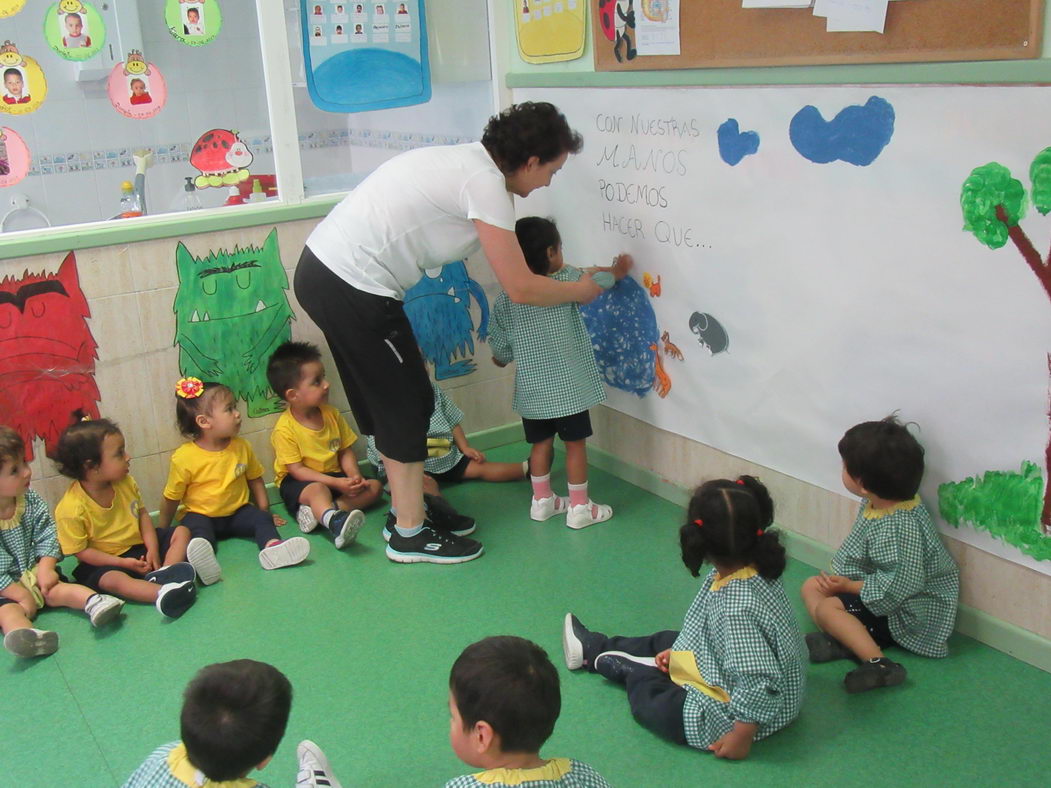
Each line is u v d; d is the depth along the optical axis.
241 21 3.94
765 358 2.68
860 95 2.23
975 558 2.29
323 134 4.21
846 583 2.38
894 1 2.11
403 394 2.70
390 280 2.64
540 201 3.42
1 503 2.66
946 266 2.15
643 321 3.10
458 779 1.51
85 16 2.98
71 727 2.21
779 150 2.46
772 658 1.94
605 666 2.25
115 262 2.96
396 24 3.21
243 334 3.19
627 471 3.34
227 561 2.95
